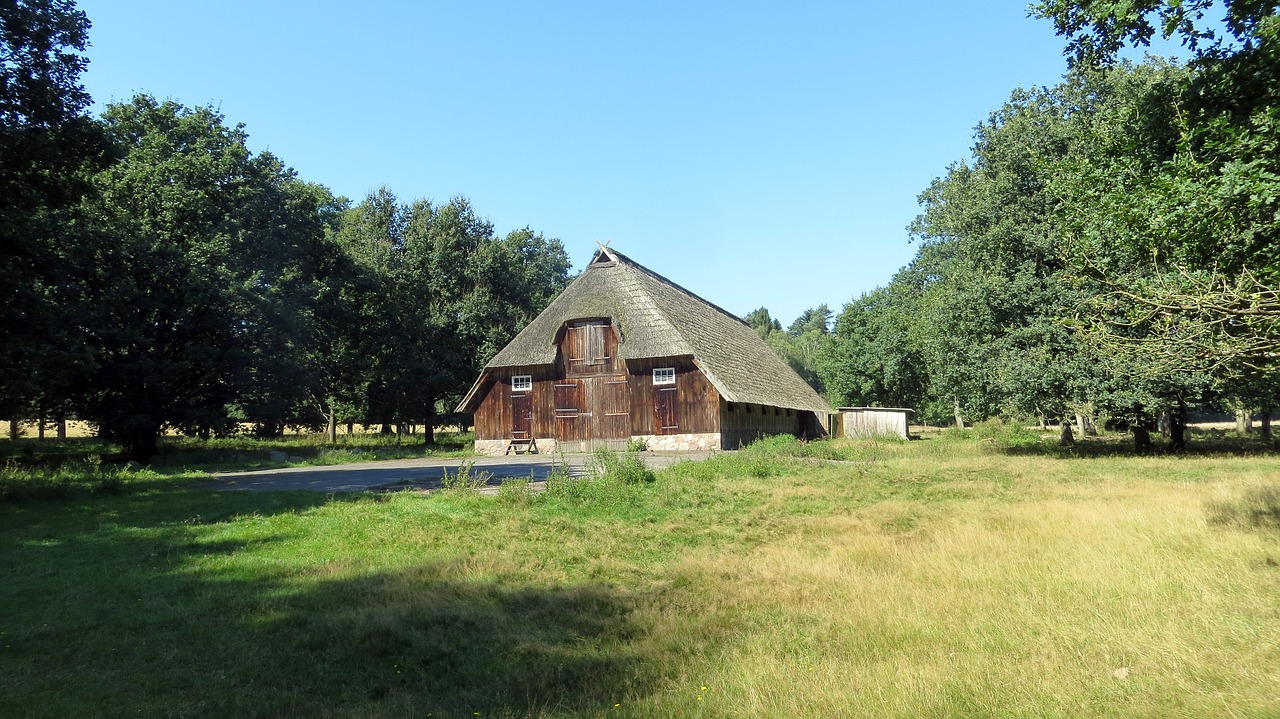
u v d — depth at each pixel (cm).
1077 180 947
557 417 3581
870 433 4922
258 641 677
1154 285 834
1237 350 753
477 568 955
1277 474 1817
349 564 994
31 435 6125
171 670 604
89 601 814
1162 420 4097
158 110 3491
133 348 2984
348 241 5212
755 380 3931
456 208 5562
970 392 3031
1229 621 624
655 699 511
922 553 965
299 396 3831
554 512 1402
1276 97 775
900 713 466
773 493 1648
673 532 1216
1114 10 903
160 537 1202
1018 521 1173
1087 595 730
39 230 2130
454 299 5316
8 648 655
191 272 3067
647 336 3456
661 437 3391
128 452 3244
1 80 1823
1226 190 680
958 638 619
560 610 768
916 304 5659
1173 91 911
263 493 1752
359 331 4703
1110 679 512
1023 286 2697
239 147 3541
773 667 564
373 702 537
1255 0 786
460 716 505
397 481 2061
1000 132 2942
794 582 855
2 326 1852
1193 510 1156
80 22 1977
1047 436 4662
